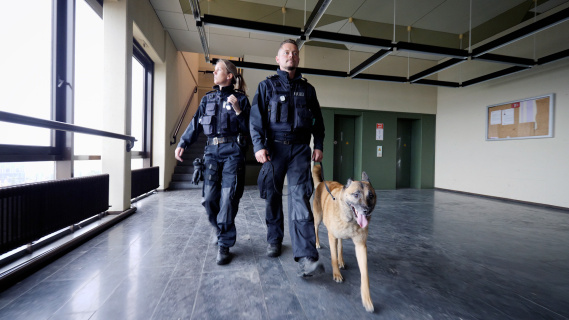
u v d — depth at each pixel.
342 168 6.53
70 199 1.97
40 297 1.22
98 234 2.25
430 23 4.58
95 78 2.77
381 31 4.89
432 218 3.22
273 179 1.53
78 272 1.50
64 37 2.24
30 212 1.59
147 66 4.76
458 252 2.00
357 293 1.31
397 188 6.61
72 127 1.72
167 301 1.20
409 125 6.88
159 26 4.55
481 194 5.27
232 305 1.17
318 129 1.77
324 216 1.52
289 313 1.12
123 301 1.19
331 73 4.44
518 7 4.05
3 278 1.29
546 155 4.17
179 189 5.29
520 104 4.59
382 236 2.43
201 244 2.02
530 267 1.72
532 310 1.21
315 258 1.34
